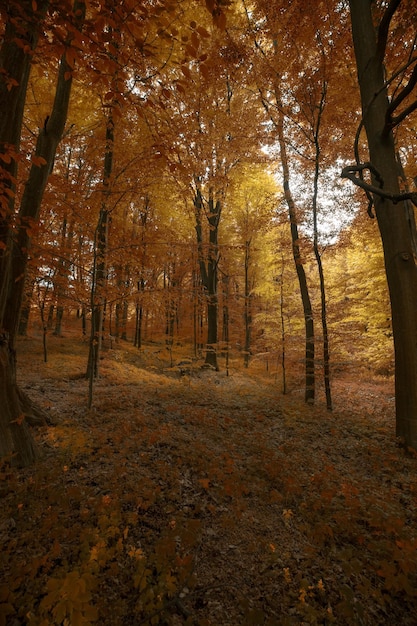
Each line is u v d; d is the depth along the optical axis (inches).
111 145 275.4
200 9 270.8
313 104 308.7
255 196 567.8
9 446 142.4
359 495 141.6
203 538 110.7
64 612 75.3
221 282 755.4
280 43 297.1
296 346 405.7
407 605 90.4
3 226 126.6
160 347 645.3
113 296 280.7
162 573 93.1
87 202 248.5
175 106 309.7
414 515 130.3
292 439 210.8
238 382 454.0
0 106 124.3
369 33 222.7
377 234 429.4
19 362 369.4
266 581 95.8
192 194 330.0
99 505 117.2
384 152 222.5
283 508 131.6
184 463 158.2
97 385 306.7
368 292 508.1
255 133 368.8
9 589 83.4
